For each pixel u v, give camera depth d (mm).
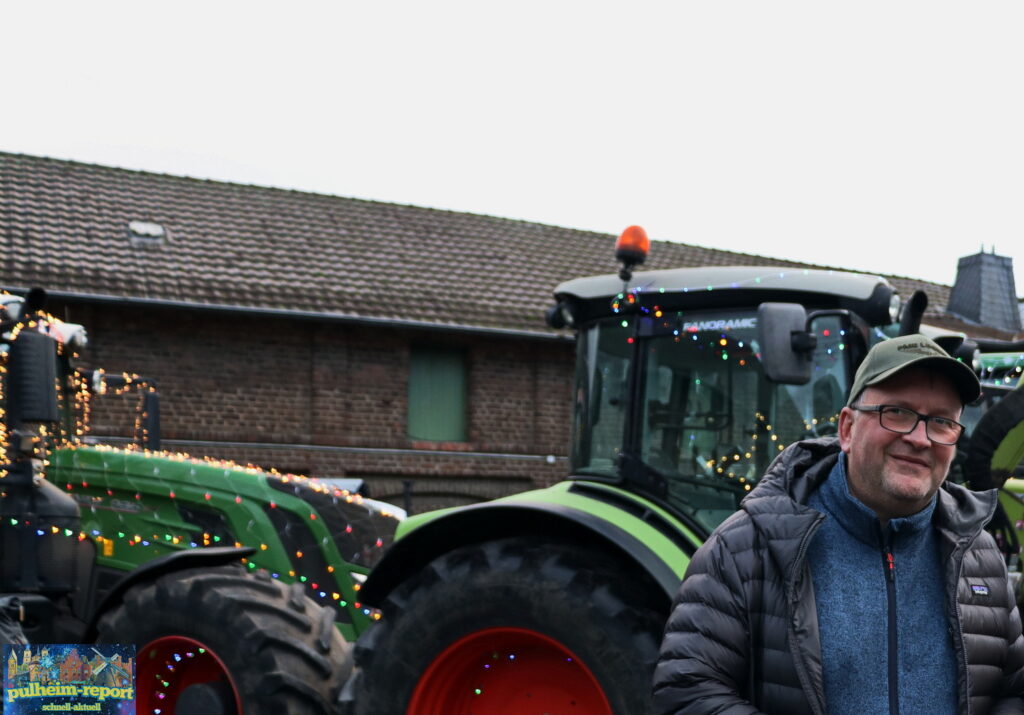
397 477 16375
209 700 4543
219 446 15227
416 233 19359
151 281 15078
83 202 16812
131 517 5824
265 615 4531
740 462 4156
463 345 17062
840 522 2275
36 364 5195
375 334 16359
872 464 2191
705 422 4258
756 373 4191
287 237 17656
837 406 4039
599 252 20891
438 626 4035
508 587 3910
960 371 2152
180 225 16984
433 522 4125
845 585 2238
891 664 2195
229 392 15391
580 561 3932
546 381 17406
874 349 2240
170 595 4621
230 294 15367
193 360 15227
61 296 14094
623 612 3748
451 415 17062
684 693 2238
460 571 4047
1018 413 4543
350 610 5582
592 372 4629
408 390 16750
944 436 2176
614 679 3699
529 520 4117
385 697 4078
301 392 15891
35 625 5270
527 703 4043
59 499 5562
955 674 2223
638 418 4402
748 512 2312
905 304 4211
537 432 17266
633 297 4453
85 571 5781
